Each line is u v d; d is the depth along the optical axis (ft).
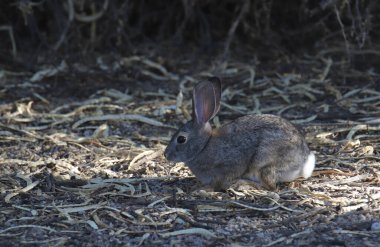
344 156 53.47
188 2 78.18
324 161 52.54
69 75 73.51
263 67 75.00
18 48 79.82
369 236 41.11
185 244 40.88
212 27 82.89
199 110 49.03
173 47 80.23
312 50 78.54
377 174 49.73
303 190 47.42
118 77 73.51
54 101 68.18
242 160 48.44
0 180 50.37
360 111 62.95
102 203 46.11
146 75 73.97
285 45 79.51
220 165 48.75
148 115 64.08
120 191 48.11
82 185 49.47
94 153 55.67
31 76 74.33
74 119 63.41
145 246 40.78
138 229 42.91
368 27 68.69
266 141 48.06
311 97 66.90
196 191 47.88
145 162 53.47
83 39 79.51
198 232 41.98
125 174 51.67
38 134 59.88
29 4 73.41
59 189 48.75
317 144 55.93
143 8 82.28
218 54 78.69
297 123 61.00
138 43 81.97
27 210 45.60
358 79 71.36
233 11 82.69
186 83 71.97
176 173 51.93
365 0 73.20
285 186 49.16
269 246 40.29
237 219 43.78
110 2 77.82
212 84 49.14
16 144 57.98
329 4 67.82
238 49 79.61
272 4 80.28
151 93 68.80
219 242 40.91
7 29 78.38
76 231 42.86
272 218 43.96
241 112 64.18
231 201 45.60
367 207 44.91
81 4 76.59
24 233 42.65
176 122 62.59
